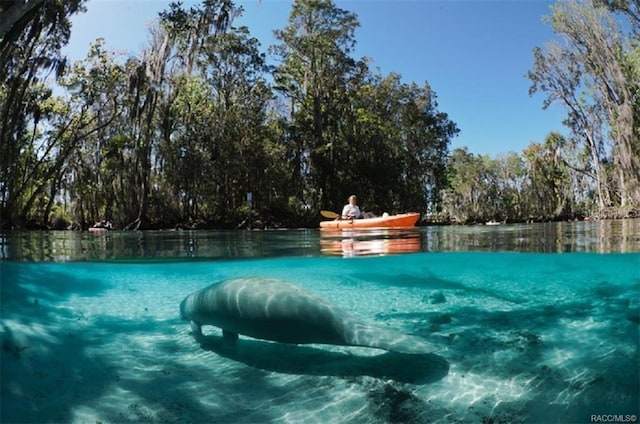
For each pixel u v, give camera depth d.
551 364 3.94
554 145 56.25
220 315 4.40
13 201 28.22
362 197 39.41
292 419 3.06
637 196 38.09
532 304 6.77
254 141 33.72
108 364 4.11
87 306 7.24
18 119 27.06
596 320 5.49
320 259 7.86
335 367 4.02
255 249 9.38
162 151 31.44
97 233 20.55
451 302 6.96
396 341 3.75
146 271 8.73
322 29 37.09
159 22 25.64
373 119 38.53
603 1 38.75
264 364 4.13
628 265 8.42
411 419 3.04
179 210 32.75
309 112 39.09
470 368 3.88
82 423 2.98
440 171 49.34
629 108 38.16
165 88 30.33
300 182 38.44
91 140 33.59
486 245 9.05
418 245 9.36
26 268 7.84
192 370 3.97
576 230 15.42
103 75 29.52
